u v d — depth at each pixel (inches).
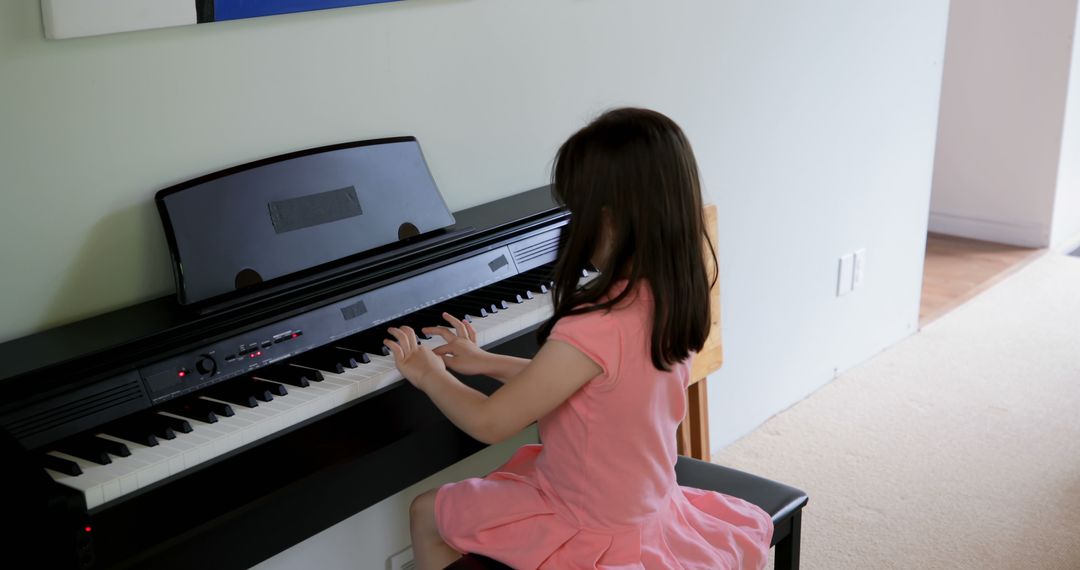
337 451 57.6
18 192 55.9
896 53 126.2
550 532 57.2
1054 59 172.1
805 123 113.4
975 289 161.8
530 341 69.1
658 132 53.3
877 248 132.5
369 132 72.2
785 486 68.5
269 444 53.7
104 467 48.5
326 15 67.8
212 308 57.0
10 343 55.0
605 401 55.1
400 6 72.0
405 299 64.6
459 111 77.9
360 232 65.4
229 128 64.2
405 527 80.4
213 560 52.2
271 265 60.6
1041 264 173.0
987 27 178.2
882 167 129.2
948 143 188.4
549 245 75.7
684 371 58.4
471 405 55.7
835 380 129.3
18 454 46.5
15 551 48.1
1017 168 181.2
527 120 83.3
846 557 89.7
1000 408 119.3
